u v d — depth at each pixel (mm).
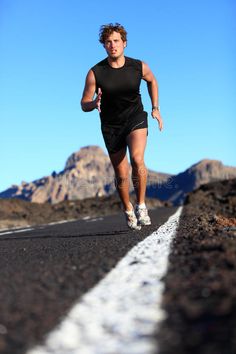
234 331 2771
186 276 4270
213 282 3859
